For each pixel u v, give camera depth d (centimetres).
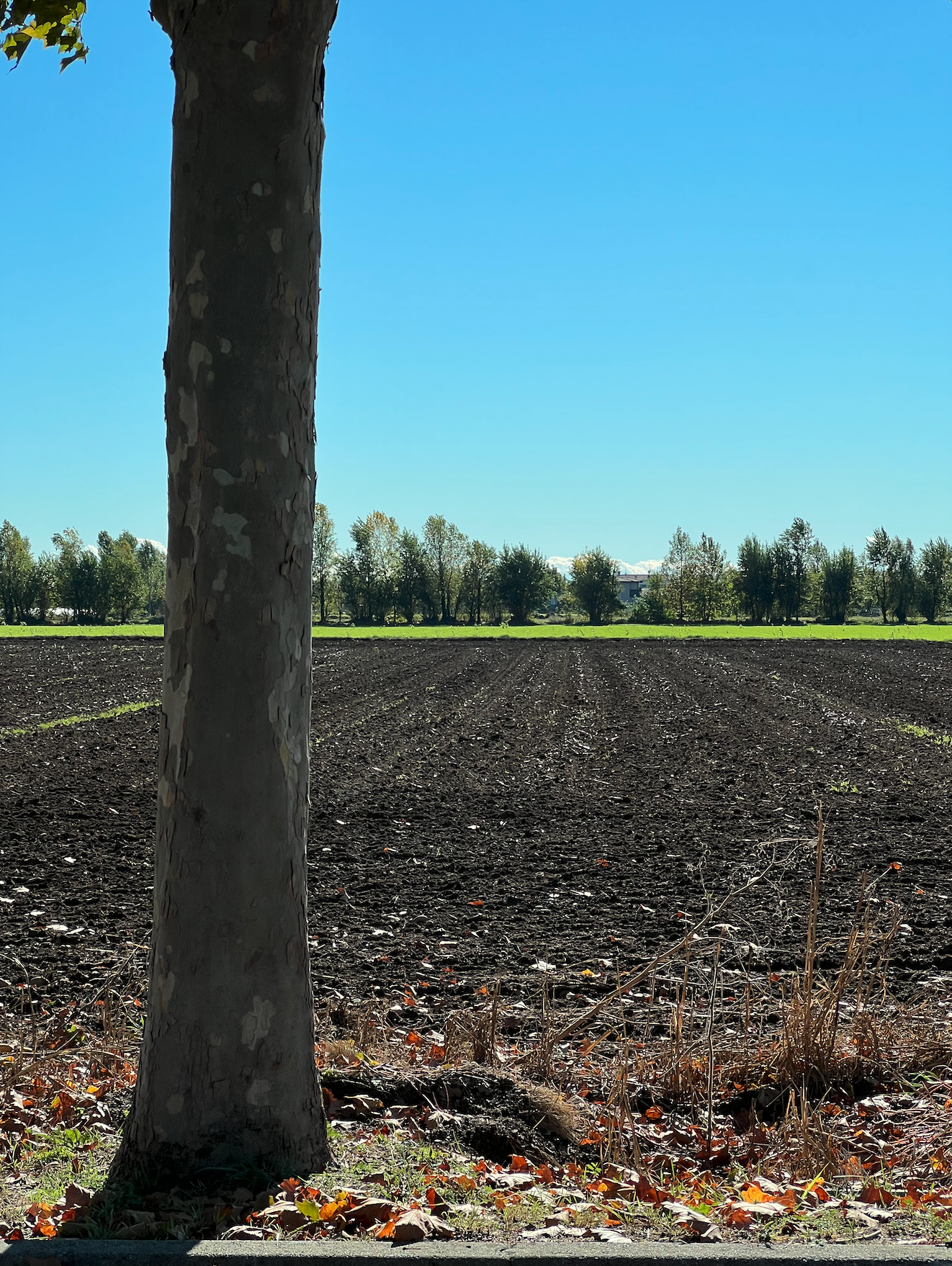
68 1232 311
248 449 345
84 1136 402
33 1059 473
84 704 2291
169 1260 278
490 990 613
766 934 719
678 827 1077
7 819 1084
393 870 912
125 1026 540
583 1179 375
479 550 9731
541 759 1564
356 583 9619
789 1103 433
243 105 342
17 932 715
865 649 4666
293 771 362
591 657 4131
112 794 1237
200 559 348
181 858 352
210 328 345
